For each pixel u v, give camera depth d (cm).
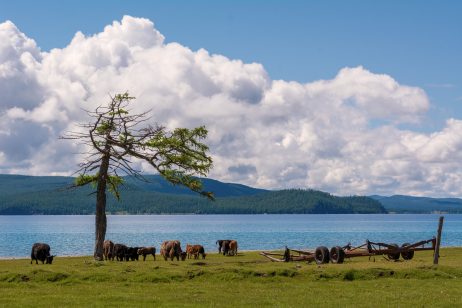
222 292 3131
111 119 5253
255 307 2666
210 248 9756
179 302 2788
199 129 5422
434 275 3756
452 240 13175
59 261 5138
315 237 14488
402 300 2883
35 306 2645
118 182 5400
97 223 5225
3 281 3447
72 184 5288
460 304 2764
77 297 2914
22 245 10925
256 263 4638
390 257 5184
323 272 3747
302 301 2844
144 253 5344
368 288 3309
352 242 11962
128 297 2900
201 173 5462
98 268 3978
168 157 5341
